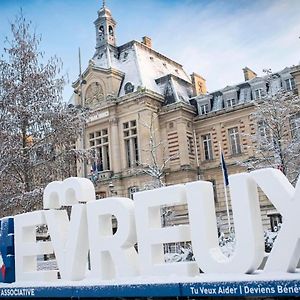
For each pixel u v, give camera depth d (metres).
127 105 47.41
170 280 7.18
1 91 23.05
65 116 23.30
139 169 44.34
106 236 8.52
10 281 9.95
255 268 6.87
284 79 43.03
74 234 8.95
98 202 8.75
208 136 48.19
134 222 8.30
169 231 7.70
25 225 10.02
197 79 54.03
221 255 7.32
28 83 23.22
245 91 46.84
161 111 47.72
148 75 50.25
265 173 6.87
